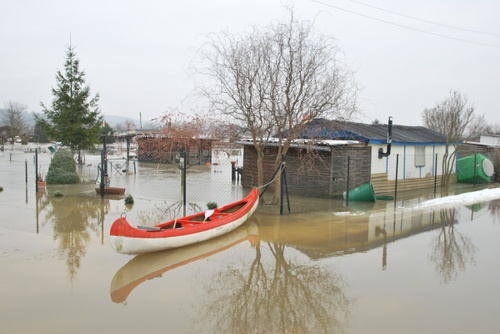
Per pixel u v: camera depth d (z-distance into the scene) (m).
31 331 5.68
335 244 10.39
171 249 9.46
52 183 19.91
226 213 11.71
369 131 20.09
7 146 60.97
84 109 27.86
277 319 6.32
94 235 10.55
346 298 7.08
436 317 6.32
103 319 6.10
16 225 11.46
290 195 17.66
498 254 9.73
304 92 14.01
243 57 13.78
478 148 26.91
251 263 8.87
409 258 9.34
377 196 17.66
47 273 7.86
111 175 24.98
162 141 23.80
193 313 6.43
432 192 20.30
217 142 21.12
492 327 6.00
